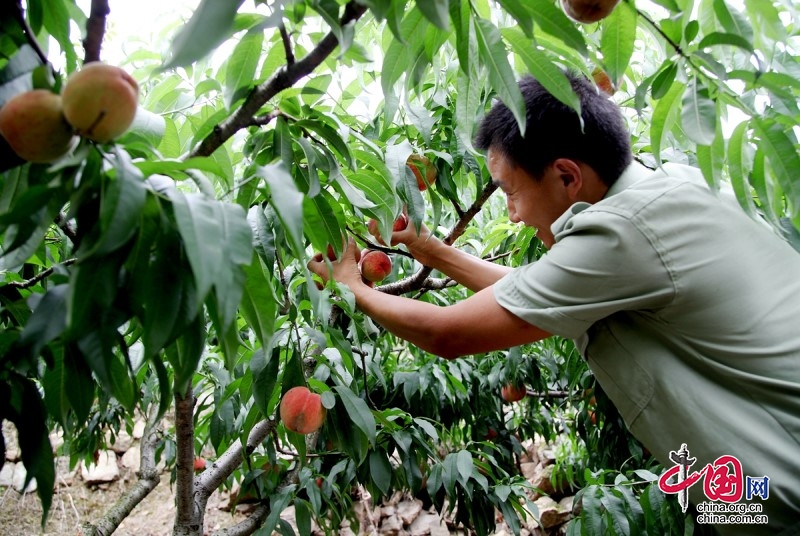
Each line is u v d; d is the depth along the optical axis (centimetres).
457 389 241
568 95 90
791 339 104
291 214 57
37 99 58
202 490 148
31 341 58
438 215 156
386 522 329
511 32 88
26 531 301
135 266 59
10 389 68
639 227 105
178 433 130
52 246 132
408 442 174
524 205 129
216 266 53
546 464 395
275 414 153
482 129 131
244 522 183
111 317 59
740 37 88
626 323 115
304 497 199
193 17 58
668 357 110
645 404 113
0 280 106
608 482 231
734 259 106
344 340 144
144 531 319
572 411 371
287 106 106
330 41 76
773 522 103
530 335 118
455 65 151
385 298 129
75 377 69
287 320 131
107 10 67
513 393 294
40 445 67
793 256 116
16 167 68
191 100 134
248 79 92
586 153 118
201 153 82
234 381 137
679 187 111
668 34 97
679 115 109
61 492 324
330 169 105
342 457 202
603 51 98
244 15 88
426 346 124
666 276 104
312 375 145
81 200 58
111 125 59
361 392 222
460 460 185
